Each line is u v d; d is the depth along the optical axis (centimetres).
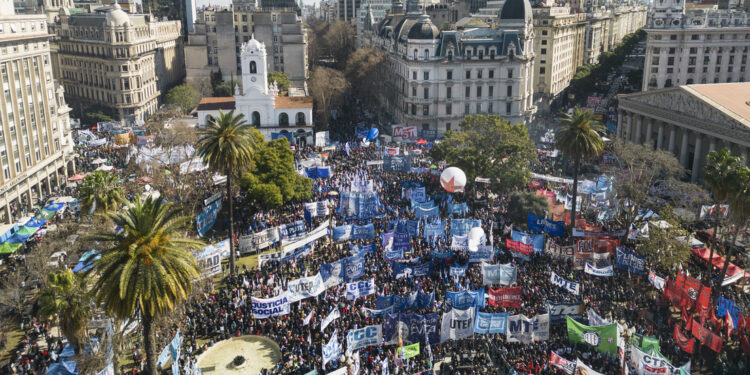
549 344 6638
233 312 7494
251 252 9656
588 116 9719
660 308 7550
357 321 7050
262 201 10544
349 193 10256
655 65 17825
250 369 6544
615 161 12600
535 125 19700
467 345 6888
